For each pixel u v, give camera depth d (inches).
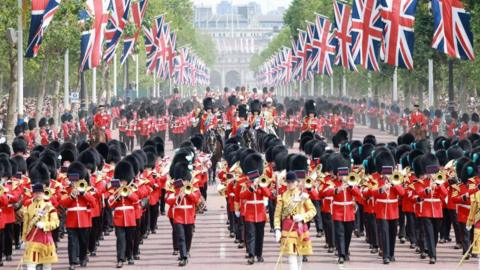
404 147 3034.0
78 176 2385.6
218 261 2491.4
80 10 5428.2
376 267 2395.4
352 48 5369.1
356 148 2928.2
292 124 6471.5
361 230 2940.5
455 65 6791.3
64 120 5762.8
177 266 2427.4
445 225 2802.7
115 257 2605.8
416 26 6284.5
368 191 2500.0
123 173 2443.4
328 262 2470.5
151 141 3420.3
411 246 2714.1
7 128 5408.5
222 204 3809.1
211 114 4650.6
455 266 2409.0
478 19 5433.1
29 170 2667.3
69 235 2397.9
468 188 2496.3
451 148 2930.6
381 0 4645.7
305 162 2464.3
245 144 4227.4
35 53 4227.4
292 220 2064.5
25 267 2420.0
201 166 3400.6
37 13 4160.9
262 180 2436.0
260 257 2475.4
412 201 2516.0
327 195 2461.9
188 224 2443.4
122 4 5502.0
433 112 6446.9
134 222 2440.9
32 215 2122.3
